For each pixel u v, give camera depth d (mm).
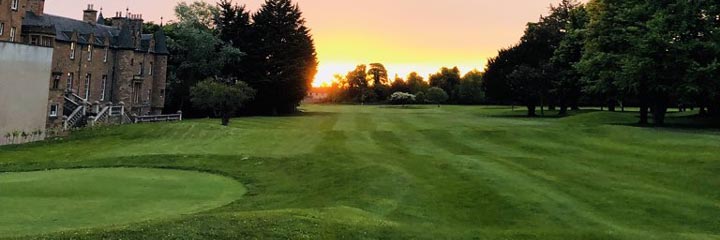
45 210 14500
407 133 36812
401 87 171000
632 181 18797
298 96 93500
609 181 18828
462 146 30531
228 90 60125
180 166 25172
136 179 21188
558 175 20094
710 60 38875
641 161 22594
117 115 56938
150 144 36031
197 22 87562
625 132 31000
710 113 51156
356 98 173125
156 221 11984
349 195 17609
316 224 12375
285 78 88688
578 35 61594
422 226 13477
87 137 40938
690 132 33594
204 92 60469
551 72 69062
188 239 10750
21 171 23391
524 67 71750
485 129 35906
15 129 40250
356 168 22531
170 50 81438
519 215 14656
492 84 81438
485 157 25172
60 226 12570
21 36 53250
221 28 90250
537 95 71000
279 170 24000
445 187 18344
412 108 116000
